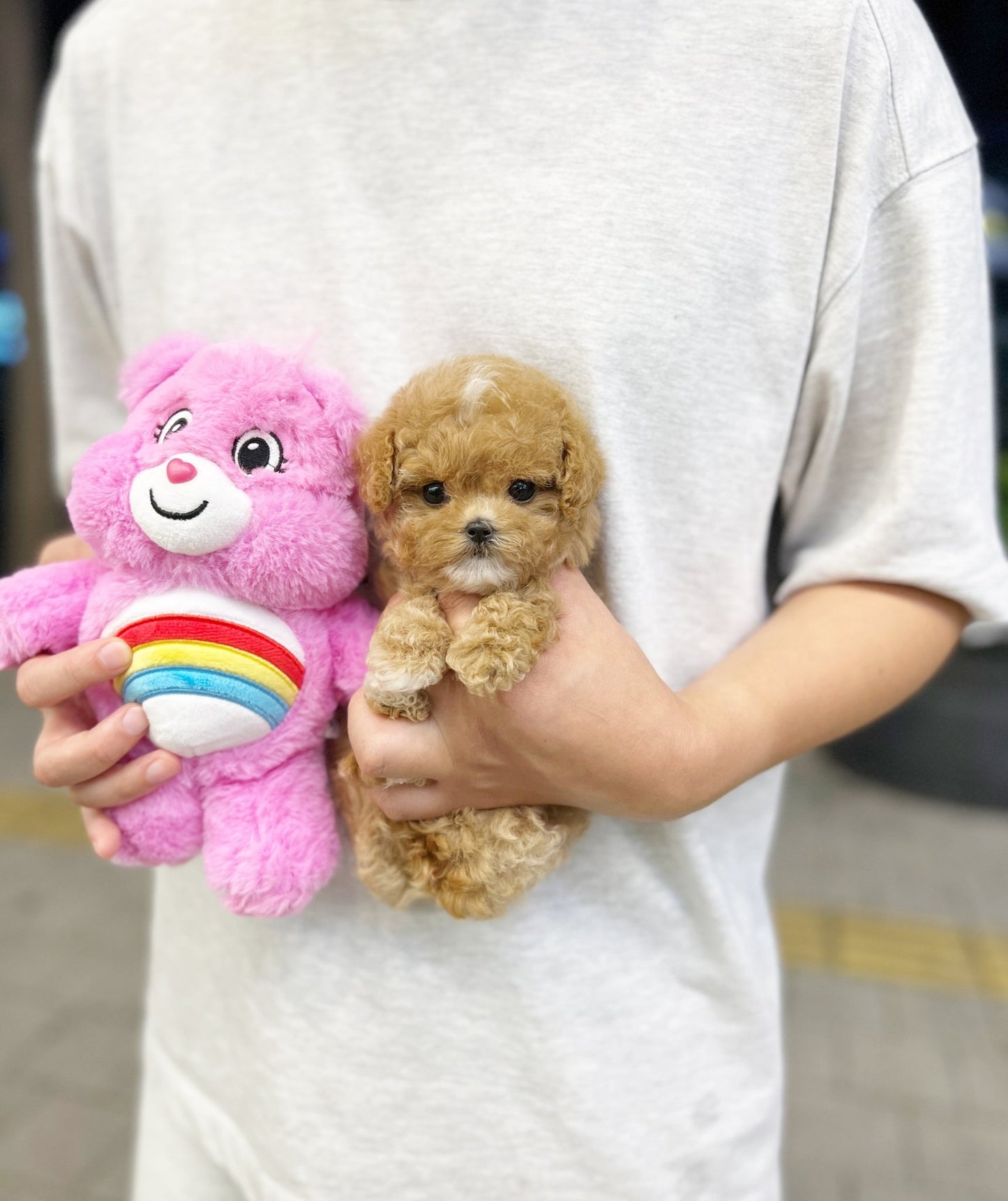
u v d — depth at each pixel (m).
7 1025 2.31
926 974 2.51
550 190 0.74
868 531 0.77
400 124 0.79
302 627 0.71
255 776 0.72
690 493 0.77
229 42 0.87
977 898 2.87
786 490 0.84
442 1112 0.79
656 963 0.79
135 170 0.93
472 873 0.68
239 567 0.66
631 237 0.73
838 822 3.30
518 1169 0.79
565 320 0.73
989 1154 1.98
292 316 0.83
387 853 0.72
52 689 0.70
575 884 0.77
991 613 0.77
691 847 0.78
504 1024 0.77
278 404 0.68
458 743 0.66
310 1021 0.81
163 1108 0.98
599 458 0.67
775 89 0.72
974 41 4.02
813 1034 2.29
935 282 0.73
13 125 4.56
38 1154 1.98
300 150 0.83
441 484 0.63
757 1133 0.85
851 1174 1.93
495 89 0.76
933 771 3.43
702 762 0.68
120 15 0.96
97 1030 2.30
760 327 0.75
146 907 2.77
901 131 0.72
